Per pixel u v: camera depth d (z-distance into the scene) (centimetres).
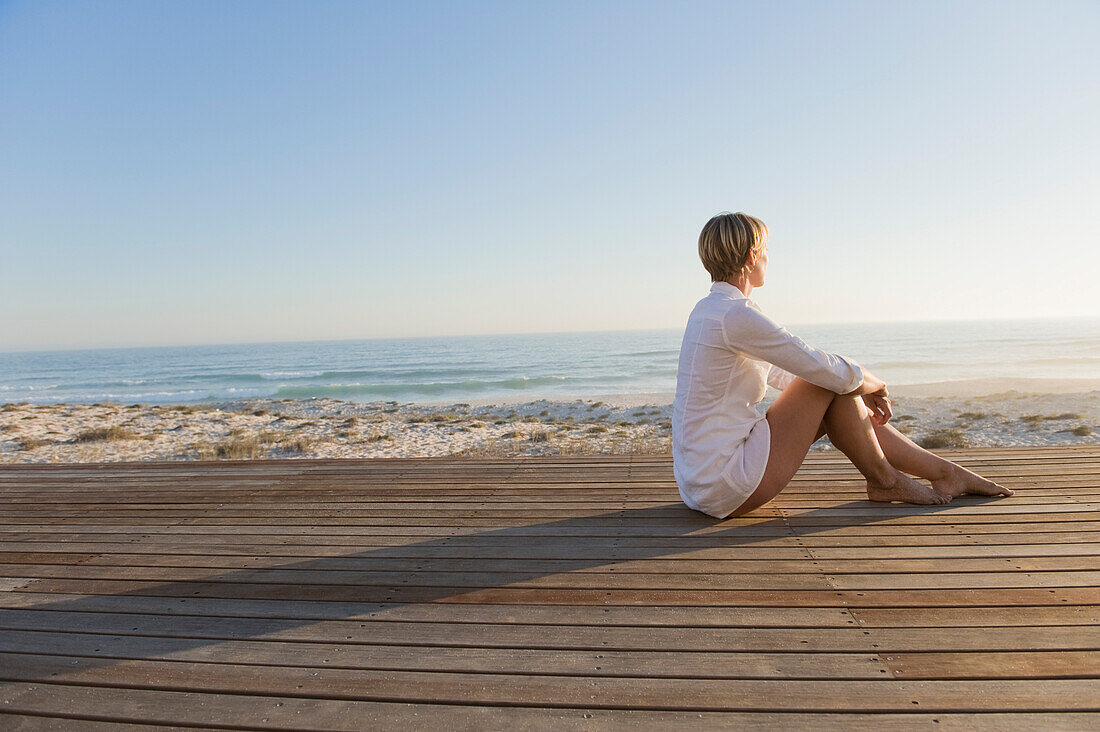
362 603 201
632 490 330
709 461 244
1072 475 321
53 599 212
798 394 248
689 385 246
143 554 259
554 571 221
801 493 307
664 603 191
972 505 277
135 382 5516
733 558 225
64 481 410
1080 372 4150
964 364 5012
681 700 140
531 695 145
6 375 7544
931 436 1259
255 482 388
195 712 143
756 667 153
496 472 388
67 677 160
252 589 216
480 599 200
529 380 4603
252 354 12250
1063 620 170
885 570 209
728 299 234
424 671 157
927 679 145
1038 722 128
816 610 182
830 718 132
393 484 367
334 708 143
